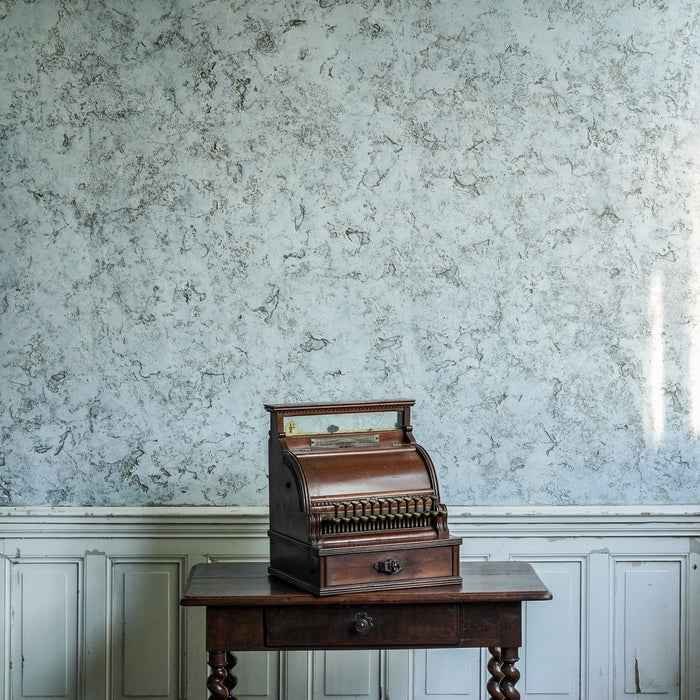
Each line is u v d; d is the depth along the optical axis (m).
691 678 3.46
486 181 3.44
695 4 3.46
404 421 2.90
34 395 3.37
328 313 3.42
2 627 3.35
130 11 3.36
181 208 3.38
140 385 3.39
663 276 3.47
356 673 3.42
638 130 3.46
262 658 3.40
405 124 3.42
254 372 3.41
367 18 3.41
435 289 3.44
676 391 3.48
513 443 3.46
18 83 3.35
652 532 3.44
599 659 3.44
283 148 3.40
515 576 2.83
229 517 3.36
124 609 3.38
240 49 3.38
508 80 3.44
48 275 3.36
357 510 2.64
